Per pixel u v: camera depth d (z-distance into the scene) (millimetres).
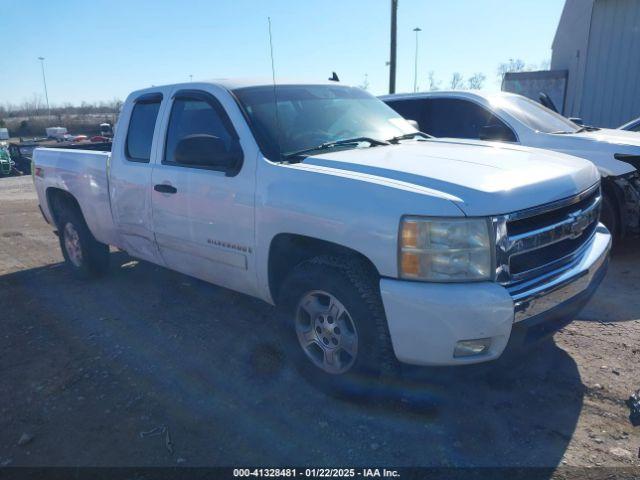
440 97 6656
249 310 4598
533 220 2783
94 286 5422
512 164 3131
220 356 3783
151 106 4363
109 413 3143
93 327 4371
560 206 2895
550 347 3748
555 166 3203
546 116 6512
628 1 13789
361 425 2943
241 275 3617
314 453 2730
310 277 3064
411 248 2611
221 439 2865
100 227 5012
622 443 2715
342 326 3016
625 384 3248
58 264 6398
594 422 2895
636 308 4387
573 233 3027
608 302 4531
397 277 2666
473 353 2619
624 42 14047
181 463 2684
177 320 4441
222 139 3684
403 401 3064
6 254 7039
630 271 5273
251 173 3381
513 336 2643
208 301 4852
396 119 4465
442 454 2688
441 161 3158
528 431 2838
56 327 4410
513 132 6047
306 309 3217
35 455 2789
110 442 2873
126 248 4820
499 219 2590
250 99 3725
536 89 18078
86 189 5004
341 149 3605
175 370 3611
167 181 3994
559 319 2951
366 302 2830
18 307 4926
